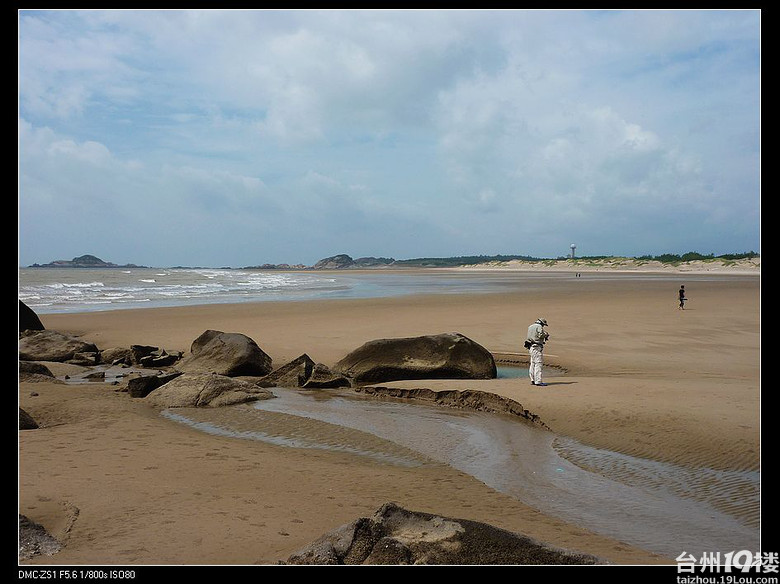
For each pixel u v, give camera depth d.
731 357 16.53
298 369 14.86
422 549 4.34
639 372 14.62
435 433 9.98
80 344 18.52
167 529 5.40
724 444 8.59
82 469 7.26
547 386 12.47
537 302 34.69
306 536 5.32
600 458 8.52
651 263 138.12
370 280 82.88
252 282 72.94
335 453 8.76
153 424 10.13
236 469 7.58
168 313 29.48
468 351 14.73
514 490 7.24
